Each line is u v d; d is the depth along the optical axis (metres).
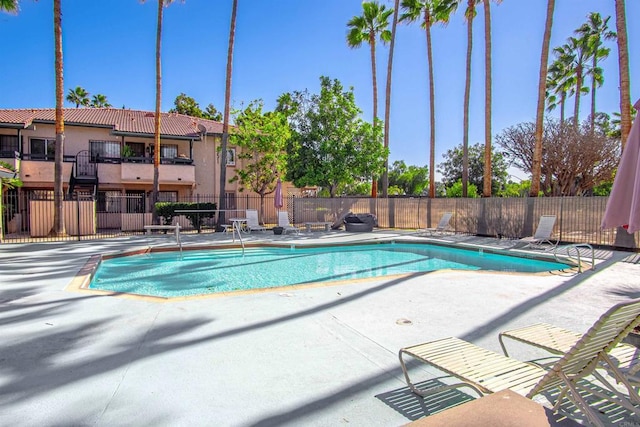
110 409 2.97
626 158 3.01
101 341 4.41
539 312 5.56
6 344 4.31
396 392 3.27
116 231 19.92
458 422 1.62
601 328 2.30
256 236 17.38
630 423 2.72
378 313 5.54
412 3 24.77
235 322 5.11
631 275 8.27
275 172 23.50
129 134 22.61
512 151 27.12
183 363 3.83
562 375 2.52
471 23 22.73
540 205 14.98
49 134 22.38
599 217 13.08
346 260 12.38
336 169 21.41
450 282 7.57
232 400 3.12
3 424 2.75
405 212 21.80
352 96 22.56
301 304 6.00
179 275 9.95
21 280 7.71
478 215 17.48
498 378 2.74
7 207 19.64
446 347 3.36
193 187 24.47
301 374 3.60
